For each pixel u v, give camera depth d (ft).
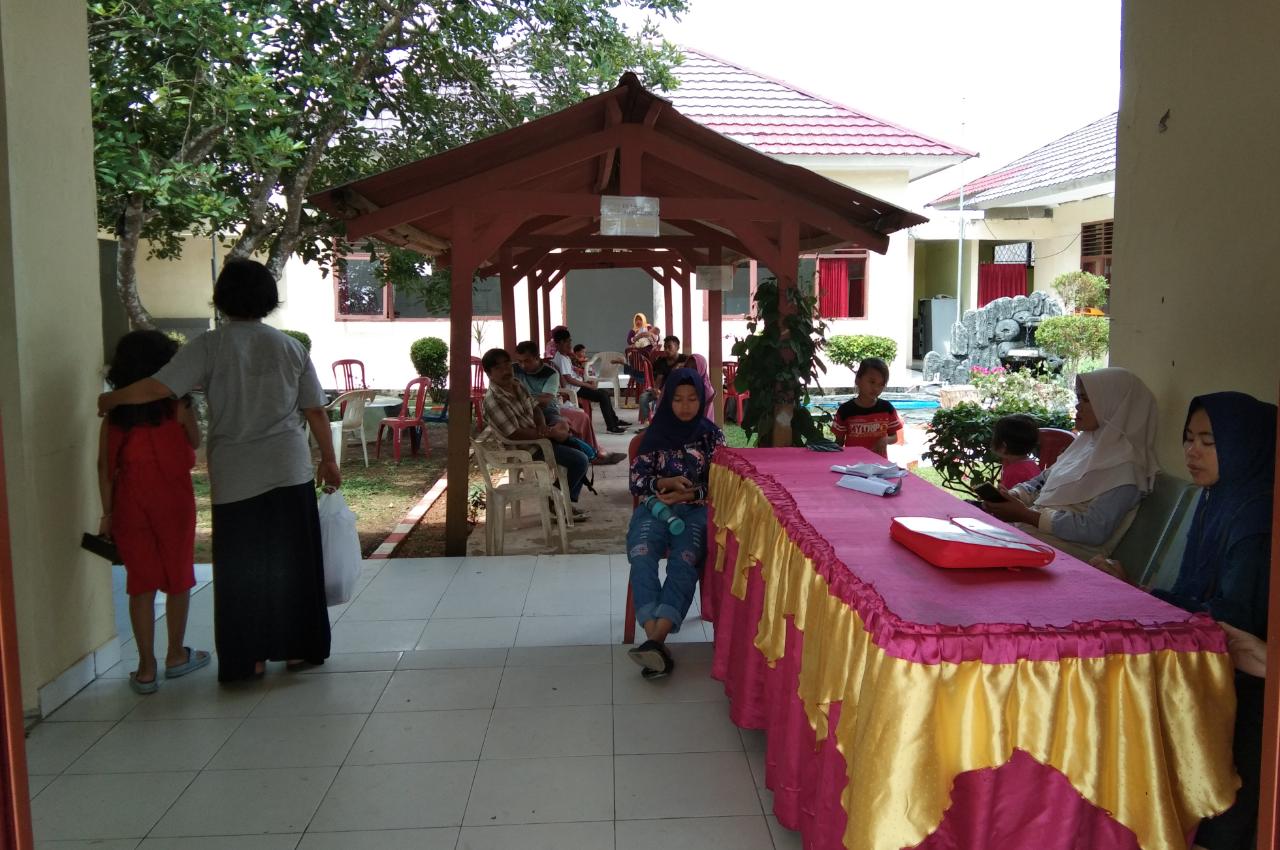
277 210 28.22
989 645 6.10
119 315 43.88
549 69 31.17
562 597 16.57
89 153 13.17
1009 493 13.96
